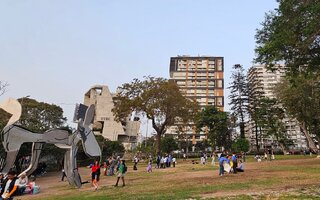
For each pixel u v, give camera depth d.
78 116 25.34
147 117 55.59
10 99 23.80
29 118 53.56
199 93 141.00
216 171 29.91
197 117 60.12
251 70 105.00
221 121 81.75
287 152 83.00
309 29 15.94
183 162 57.34
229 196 13.49
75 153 24.30
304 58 20.28
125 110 54.34
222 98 139.38
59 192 20.92
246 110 82.31
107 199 14.95
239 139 77.19
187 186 18.19
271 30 20.47
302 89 38.03
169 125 58.19
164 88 53.47
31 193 20.94
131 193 16.86
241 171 26.34
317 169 25.75
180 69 145.62
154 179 25.19
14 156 22.41
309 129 52.66
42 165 40.56
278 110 75.25
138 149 95.69
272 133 78.00
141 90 55.47
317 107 40.28
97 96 120.06
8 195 9.88
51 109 58.50
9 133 22.55
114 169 34.91
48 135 23.75
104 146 72.12
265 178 20.22
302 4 16.70
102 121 117.81
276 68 21.77
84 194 18.25
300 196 12.48
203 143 107.38
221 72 143.12
